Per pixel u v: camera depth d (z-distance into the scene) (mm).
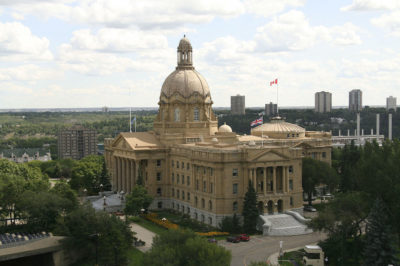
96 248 111625
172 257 90875
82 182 193000
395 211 115000
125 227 118625
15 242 116688
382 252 100312
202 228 138625
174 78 178625
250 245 121625
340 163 185750
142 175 170000
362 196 121750
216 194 139625
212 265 89812
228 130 180000
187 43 181875
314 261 106125
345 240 112500
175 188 166375
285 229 132000
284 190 144500
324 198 171875
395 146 134625
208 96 181000
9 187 136000
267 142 182250
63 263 116375
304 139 188125
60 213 132375
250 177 139750
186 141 171125
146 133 179125
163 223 142875
